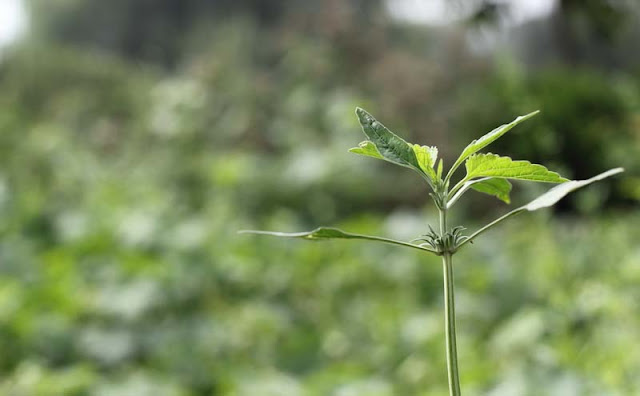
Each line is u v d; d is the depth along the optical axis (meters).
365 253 4.48
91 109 9.98
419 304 3.97
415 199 5.99
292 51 7.86
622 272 3.04
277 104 7.35
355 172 6.03
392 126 6.41
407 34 8.56
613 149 4.79
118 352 3.30
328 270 4.27
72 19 20.88
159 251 4.48
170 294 3.80
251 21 16.05
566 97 5.20
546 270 3.33
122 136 7.64
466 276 4.08
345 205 5.97
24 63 11.50
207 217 5.36
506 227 4.68
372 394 2.76
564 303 3.00
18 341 3.18
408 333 3.42
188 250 4.41
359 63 7.49
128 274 3.97
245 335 3.49
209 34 15.85
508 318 3.61
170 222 4.89
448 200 0.73
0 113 8.16
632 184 3.29
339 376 2.91
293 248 4.64
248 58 10.62
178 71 14.92
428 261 4.29
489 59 6.73
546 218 3.51
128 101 10.47
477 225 5.08
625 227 3.75
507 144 3.63
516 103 3.67
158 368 3.24
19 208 4.96
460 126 5.73
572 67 6.47
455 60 6.92
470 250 4.46
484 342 3.40
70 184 6.04
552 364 2.62
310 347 3.47
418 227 4.80
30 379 2.76
